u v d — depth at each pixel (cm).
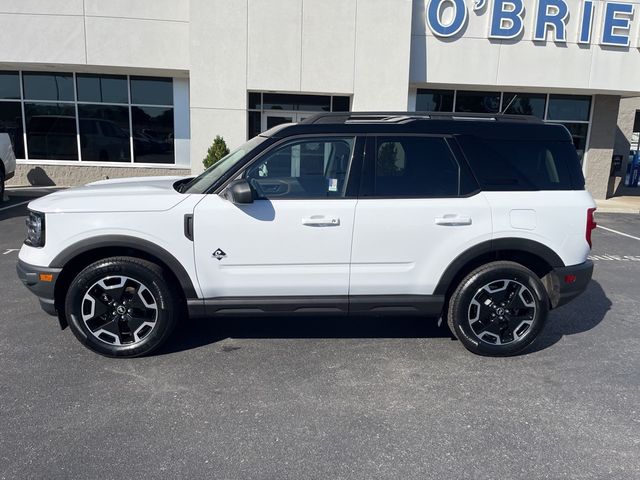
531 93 1452
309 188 402
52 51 1256
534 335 424
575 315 541
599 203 1437
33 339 442
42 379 375
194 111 1208
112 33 1262
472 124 419
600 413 346
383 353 433
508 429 325
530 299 420
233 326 484
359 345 448
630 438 318
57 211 385
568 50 1325
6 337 446
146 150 1414
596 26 1323
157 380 377
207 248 392
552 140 422
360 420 332
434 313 422
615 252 863
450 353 436
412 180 408
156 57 1283
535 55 1320
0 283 593
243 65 1198
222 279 398
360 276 406
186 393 360
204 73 1194
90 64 1270
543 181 419
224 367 400
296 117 1309
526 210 409
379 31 1214
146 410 337
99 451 294
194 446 300
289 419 331
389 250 403
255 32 1188
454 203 404
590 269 429
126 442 303
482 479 278
